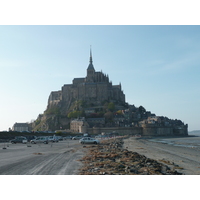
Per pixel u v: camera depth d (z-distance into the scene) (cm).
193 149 8175
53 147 7050
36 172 2598
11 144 9075
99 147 6600
